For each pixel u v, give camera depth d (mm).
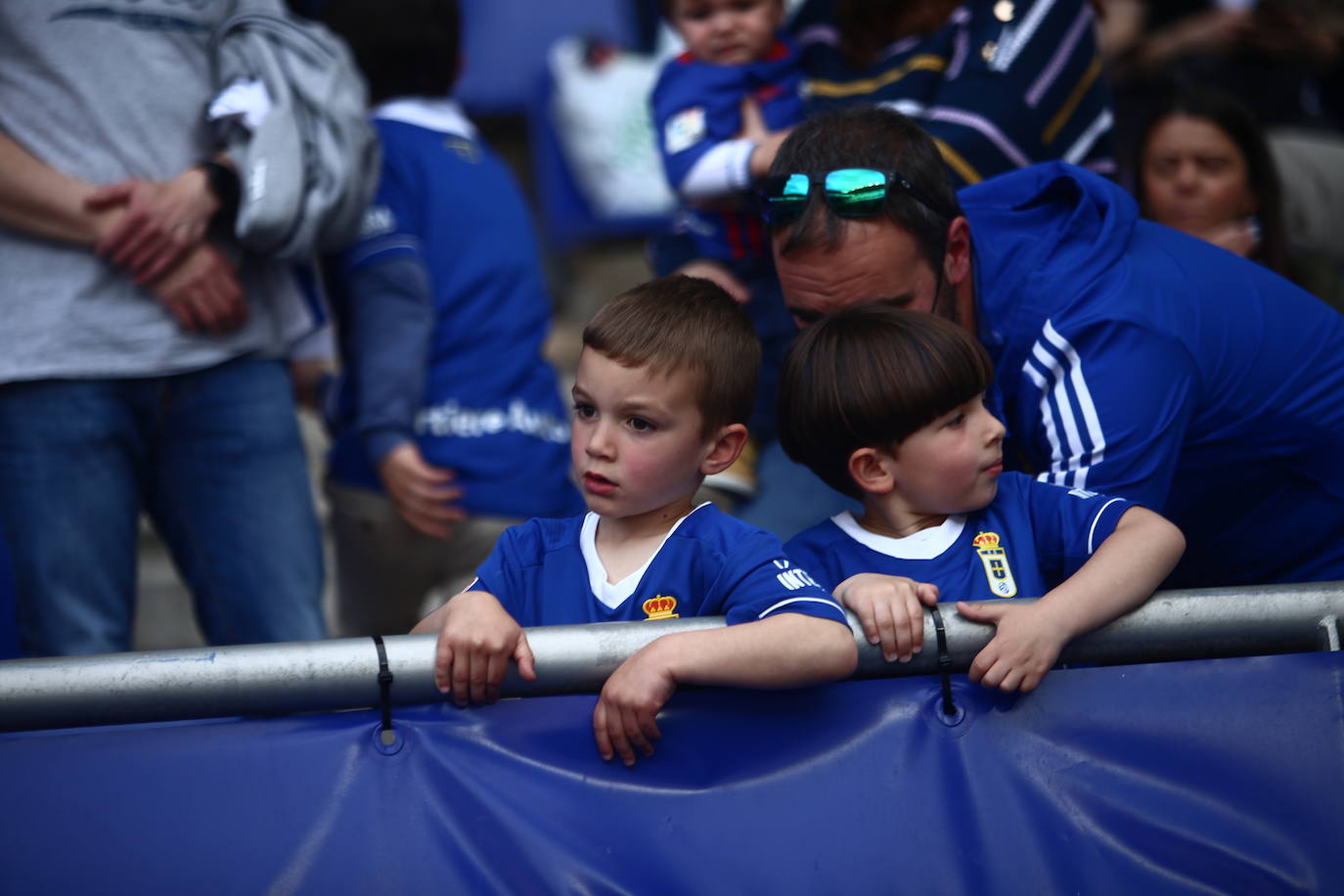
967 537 3105
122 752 2668
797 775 2746
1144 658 2881
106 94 4301
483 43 9375
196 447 4391
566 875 2672
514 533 3098
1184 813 2775
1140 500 3203
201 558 4430
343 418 5254
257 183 4324
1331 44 7000
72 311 4203
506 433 5273
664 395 2889
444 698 2748
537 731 2734
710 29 4641
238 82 4480
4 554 4293
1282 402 3426
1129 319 3238
